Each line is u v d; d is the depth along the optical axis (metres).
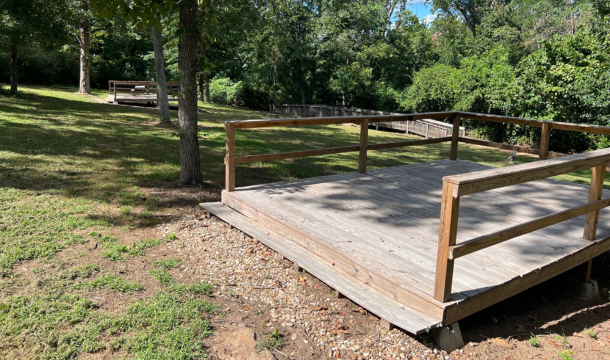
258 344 3.27
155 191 6.83
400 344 3.34
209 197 6.75
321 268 4.24
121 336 3.23
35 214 5.38
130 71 36.03
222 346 3.24
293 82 31.00
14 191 6.10
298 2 28.28
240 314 3.68
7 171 6.98
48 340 3.09
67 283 3.88
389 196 6.06
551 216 3.98
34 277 3.95
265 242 4.84
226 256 4.75
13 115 11.95
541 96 15.44
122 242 4.94
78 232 5.04
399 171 7.59
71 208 5.74
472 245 3.33
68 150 8.89
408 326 3.22
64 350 3.03
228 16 7.58
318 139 14.63
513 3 36.94
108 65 33.88
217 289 4.07
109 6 5.12
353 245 4.34
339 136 16.30
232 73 32.44
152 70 36.00
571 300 4.47
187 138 7.19
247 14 19.45
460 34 33.12
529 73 15.51
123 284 3.94
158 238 5.17
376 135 18.47
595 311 4.27
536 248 4.36
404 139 17.69
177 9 6.54
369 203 5.71
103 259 4.44
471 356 3.32
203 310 3.67
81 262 4.33
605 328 3.93
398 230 4.77
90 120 13.05
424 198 5.99
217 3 7.01
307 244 4.60
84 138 10.25
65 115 13.37
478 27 35.28
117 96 20.19
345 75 29.62
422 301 3.43
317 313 3.74
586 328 3.92
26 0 13.41
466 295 3.42
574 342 3.66
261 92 32.62
